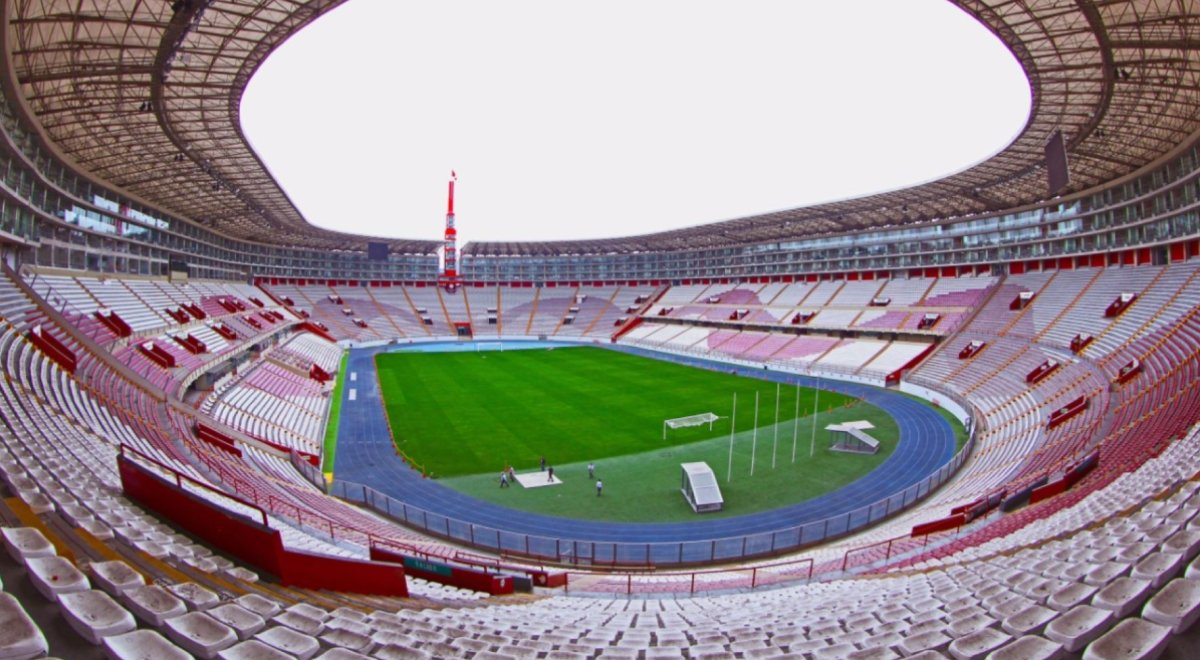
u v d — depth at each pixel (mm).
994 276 72125
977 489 30109
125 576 8352
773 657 9156
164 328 52031
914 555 20688
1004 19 30203
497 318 119875
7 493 11055
